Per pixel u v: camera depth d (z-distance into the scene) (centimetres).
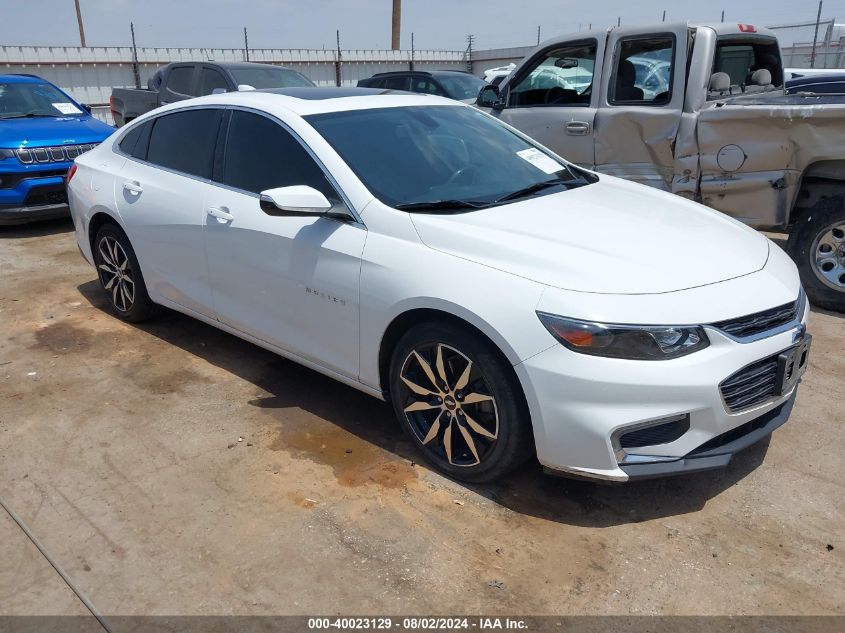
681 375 265
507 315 277
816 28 1490
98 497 311
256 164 388
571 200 361
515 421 287
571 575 263
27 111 848
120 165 480
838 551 275
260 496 310
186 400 396
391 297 312
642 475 273
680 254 304
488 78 1866
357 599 253
